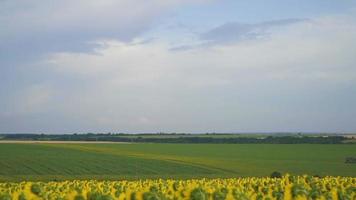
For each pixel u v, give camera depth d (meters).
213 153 116.00
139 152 115.75
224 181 37.97
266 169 76.62
